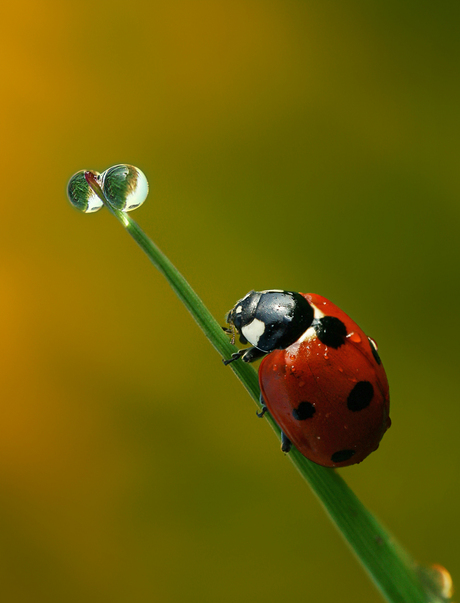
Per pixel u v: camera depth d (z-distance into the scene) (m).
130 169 0.09
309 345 0.09
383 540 0.09
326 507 0.09
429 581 0.09
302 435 0.09
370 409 0.09
